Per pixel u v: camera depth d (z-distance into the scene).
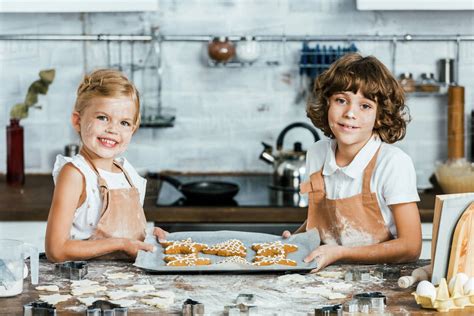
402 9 3.79
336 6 4.20
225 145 4.26
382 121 2.53
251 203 3.62
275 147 4.25
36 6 3.74
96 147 2.44
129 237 2.54
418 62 4.22
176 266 2.21
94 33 4.19
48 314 1.83
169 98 4.22
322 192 2.65
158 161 4.26
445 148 4.23
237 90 4.23
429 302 1.90
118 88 2.44
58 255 2.34
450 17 4.21
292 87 4.22
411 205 2.49
